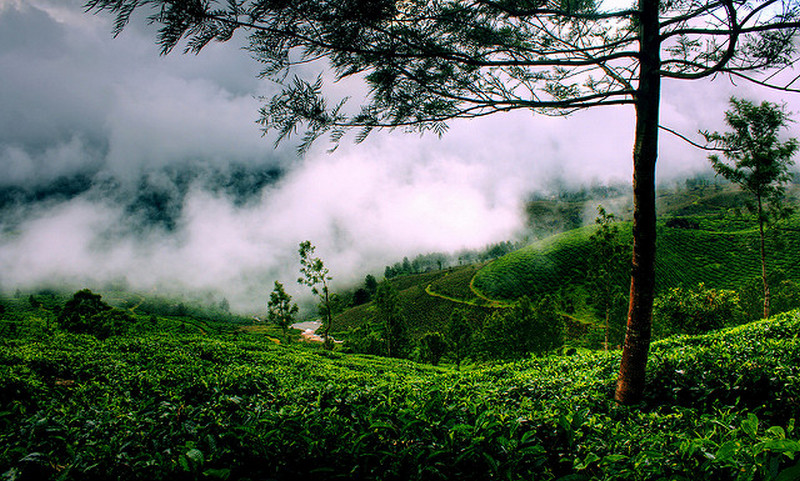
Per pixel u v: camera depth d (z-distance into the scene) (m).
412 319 133.38
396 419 3.98
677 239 124.62
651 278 6.69
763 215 24.64
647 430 4.88
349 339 75.69
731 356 8.16
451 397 8.03
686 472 2.89
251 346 36.22
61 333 29.97
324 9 3.71
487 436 3.49
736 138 5.88
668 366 8.13
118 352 20.78
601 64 6.10
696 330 30.41
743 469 2.56
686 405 6.82
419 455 3.17
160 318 96.12
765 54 4.59
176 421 4.67
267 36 3.83
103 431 4.83
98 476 3.38
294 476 3.30
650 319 6.80
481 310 117.06
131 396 11.30
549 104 5.79
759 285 46.81
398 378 20.72
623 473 2.98
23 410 7.79
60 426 4.49
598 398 7.26
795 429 4.32
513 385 10.28
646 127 6.30
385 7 3.88
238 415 4.74
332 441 3.58
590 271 39.03
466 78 5.57
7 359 13.20
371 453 3.26
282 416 4.33
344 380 18.75
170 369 16.05
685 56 6.04
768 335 11.34
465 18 4.81
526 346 41.88
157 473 3.32
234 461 3.47
